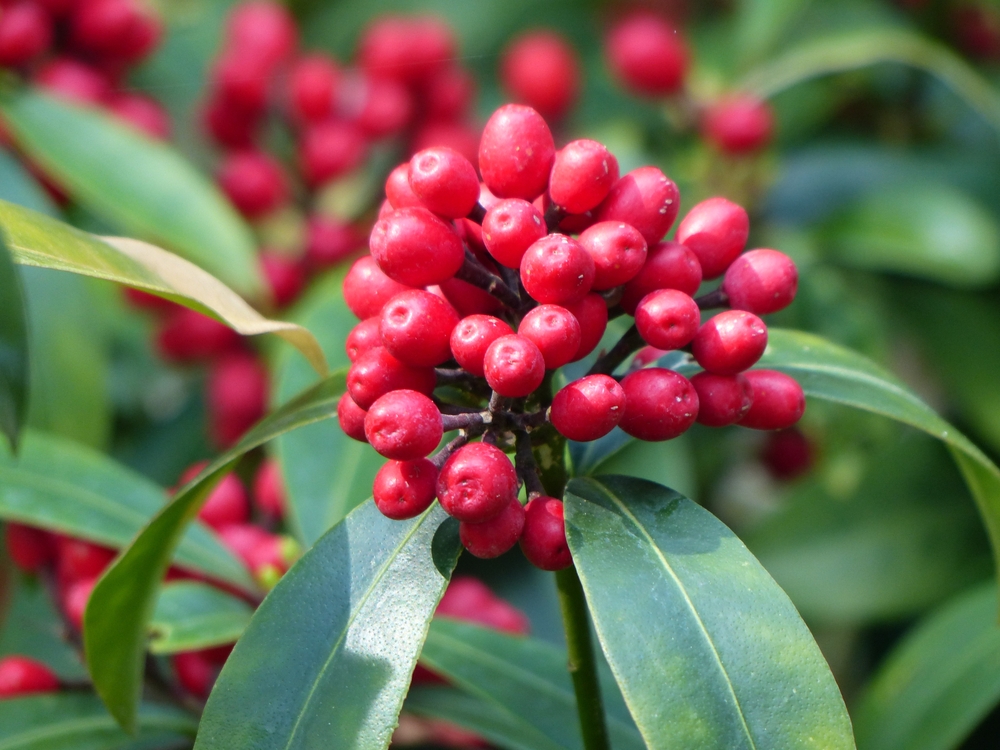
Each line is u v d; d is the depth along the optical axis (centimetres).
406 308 22
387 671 22
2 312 20
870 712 33
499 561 39
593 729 25
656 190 23
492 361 22
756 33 45
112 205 38
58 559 31
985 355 45
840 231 45
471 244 24
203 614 29
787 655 21
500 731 29
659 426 22
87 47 43
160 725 29
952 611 35
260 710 22
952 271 43
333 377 26
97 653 26
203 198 39
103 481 31
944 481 41
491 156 23
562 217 23
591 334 23
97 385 37
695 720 21
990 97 44
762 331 23
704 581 22
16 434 20
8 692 29
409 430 22
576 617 25
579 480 24
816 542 41
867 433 42
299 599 23
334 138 45
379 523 24
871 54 44
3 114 39
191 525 31
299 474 30
